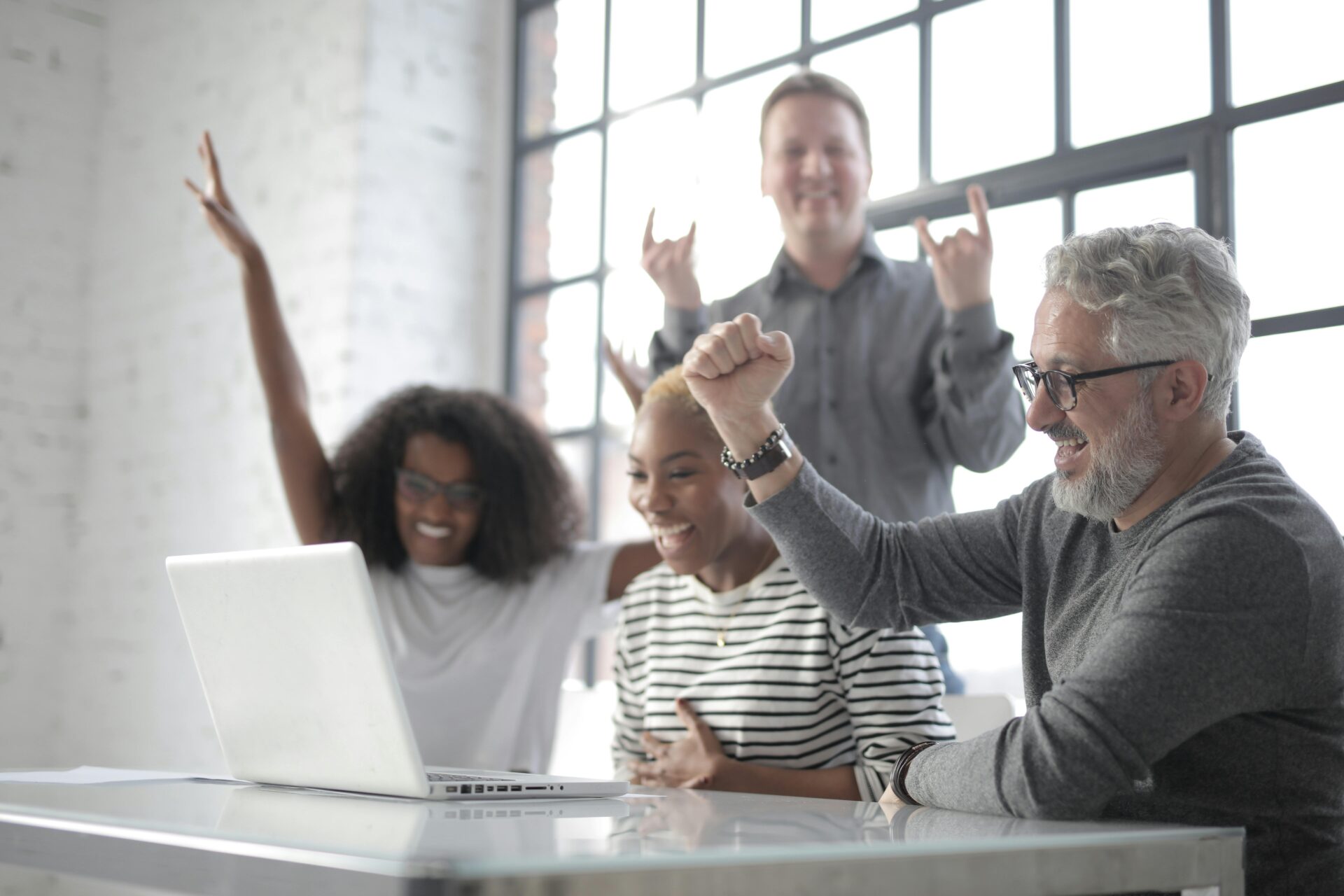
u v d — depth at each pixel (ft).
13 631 16.03
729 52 11.82
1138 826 3.32
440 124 13.75
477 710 8.13
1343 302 7.71
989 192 9.53
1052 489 4.49
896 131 10.26
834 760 5.55
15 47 16.58
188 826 3.05
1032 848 2.87
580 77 13.33
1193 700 3.61
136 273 16.24
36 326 16.53
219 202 9.16
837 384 8.44
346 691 3.94
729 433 5.08
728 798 4.25
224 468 14.51
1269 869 3.86
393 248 13.33
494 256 13.88
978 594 4.99
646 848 2.66
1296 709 3.84
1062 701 3.69
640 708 6.37
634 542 8.69
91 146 17.08
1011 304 9.40
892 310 8.46
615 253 12.75
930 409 8.33
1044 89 9.30
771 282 8.73
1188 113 8.51
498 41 14.19
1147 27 8.75
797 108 8.51
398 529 8.56
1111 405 4.19
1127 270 4.20
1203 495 3.99
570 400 13.03
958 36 9.89
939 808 3.91
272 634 4.09
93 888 9.21
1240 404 8.10
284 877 2.66
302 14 14.17
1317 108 7.89
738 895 2.50
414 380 13.34
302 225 13.75
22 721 16.01
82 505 16.57
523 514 8.42
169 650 14.92
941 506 8.38
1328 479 7.68
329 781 4.20
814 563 5.05
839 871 2.63
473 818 3.39
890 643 5.35
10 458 16.19
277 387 9.02
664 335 8.55
